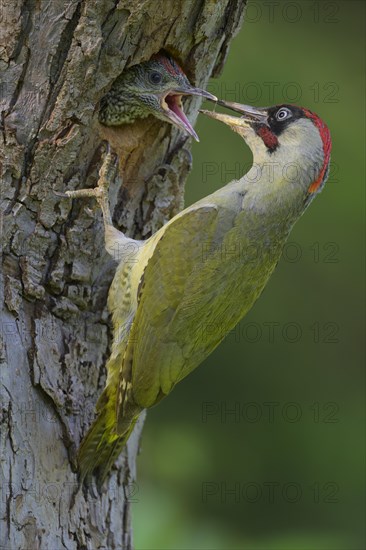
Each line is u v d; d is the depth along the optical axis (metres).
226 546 13.33
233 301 10.43
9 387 9.61
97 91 9.88
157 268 10.17
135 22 9.73
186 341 10.13
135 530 12.57
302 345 17.59
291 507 16.39
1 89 9.77
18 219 9.85
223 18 10.54
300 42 18.08
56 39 9.68
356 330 17.61
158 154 10.87
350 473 16.73
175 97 10.93
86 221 10.21
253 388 17.33
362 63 18.17
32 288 9.91
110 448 10.33
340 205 17.61
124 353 10.05
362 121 17.80
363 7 18.67
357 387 17.50
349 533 16.22
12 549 9.40
